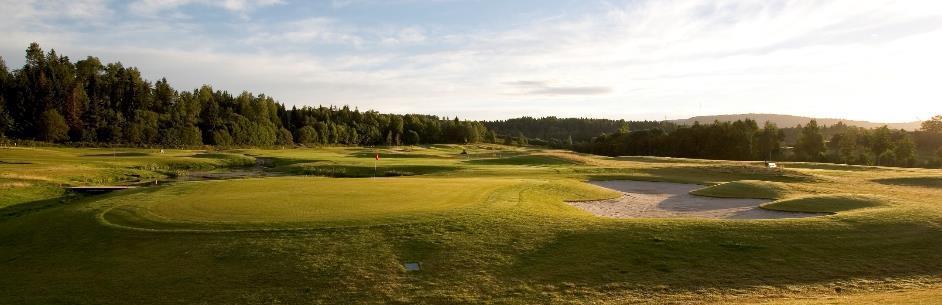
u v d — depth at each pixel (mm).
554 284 15391
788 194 34500
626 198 34688
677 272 16266
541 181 38781
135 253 17719
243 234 19312
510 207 24781
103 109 136125
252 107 178625
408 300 14344
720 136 131875
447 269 16422
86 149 100812
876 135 121312
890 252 17938
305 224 20562
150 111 141000
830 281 15664
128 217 21969
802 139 126812
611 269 16469
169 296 14492
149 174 59125
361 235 19297
